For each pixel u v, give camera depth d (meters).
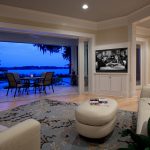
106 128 2.45
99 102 2.99
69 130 2.92
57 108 4.48
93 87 6.98
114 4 4.99
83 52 7.02
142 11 5.26
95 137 2.43
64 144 2.42
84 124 2.48
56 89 8.59
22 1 4.75
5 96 6.57
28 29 5.51
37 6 5.13
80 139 2.57
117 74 6.39
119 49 6.36
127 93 6.20
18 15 5.32
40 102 5.29
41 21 5.74
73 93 7.23
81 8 5.33
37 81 7.64
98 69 6.88
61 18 6.05
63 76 10.84
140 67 8.25
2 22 5.08
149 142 1.13
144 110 2.39
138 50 8.29
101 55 6.80
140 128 1.90
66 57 10.88
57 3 4.93
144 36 7.90
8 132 1.06
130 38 6.03
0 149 0.95
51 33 6.04
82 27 6.59
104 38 6.74
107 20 6.52
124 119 3.47
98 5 5.09
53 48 10.55
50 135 2.72
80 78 7.01
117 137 2.62
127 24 6.13
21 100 5.74
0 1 4.73
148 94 3.46
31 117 3.69
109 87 6.61
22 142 1.12
